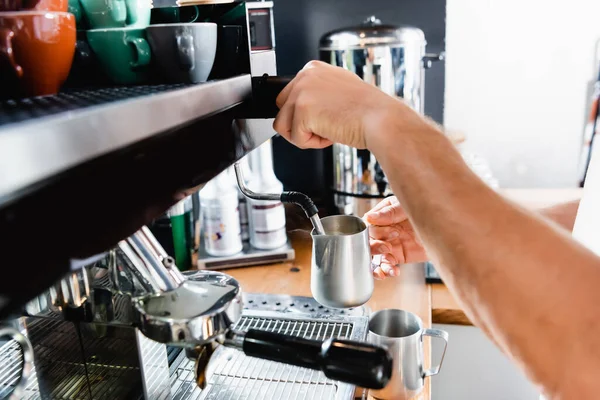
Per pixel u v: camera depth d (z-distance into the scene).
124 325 0.55
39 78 0.39
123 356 0.62
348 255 0.67
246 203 1.27
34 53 0.38
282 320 0.92
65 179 0.28
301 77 0.55
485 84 1.66
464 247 0.41
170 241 1.18
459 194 0.43
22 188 0.25
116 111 0.31
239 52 0.54
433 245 0.43
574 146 1.66
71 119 0.28
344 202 1.38
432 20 1.57
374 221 0.80
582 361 0.37
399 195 0.46
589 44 1.57
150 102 0.35
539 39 1.59
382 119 0.49
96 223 0.30
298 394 0.74
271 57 0.62
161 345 0.68
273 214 1.23
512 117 1.67
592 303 0.37
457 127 1.71
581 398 0.37
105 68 0.50
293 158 1.64
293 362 0.45
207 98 0.44
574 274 0.38
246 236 1.29
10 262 0.24
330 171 1.39
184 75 0.48
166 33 0.46
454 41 1.64
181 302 0.47
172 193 0.38
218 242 1.21
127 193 0.33
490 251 0.40
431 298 1.16
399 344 0.78
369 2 1.56
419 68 1.29
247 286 1.12
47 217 0.26
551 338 0.37
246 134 0.54
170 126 0.38
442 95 1.66
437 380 1.26
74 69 0.51
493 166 1.71
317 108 0.53
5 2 0.41
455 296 0.43
